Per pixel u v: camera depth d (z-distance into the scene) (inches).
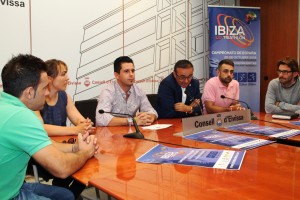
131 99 114.3
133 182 46.3
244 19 186.5
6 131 48.9
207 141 72.5
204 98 133.3
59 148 62.7
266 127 88.4
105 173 51.2
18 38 132.7
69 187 76.2
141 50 170.1
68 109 100.4
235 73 186.7
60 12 142.6
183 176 48.4
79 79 150.6
